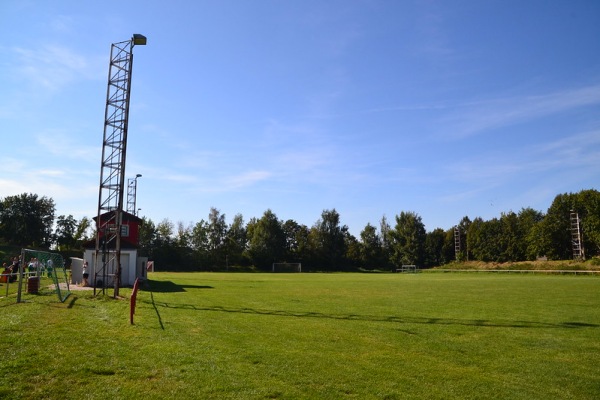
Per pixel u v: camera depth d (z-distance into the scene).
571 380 10.41
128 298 25.08
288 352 12.28
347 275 81.44
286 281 51.94
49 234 104.12
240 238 123.81
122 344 12.36
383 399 8.82
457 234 120.69
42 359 10.41
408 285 43.78
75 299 23.33
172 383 9.20
